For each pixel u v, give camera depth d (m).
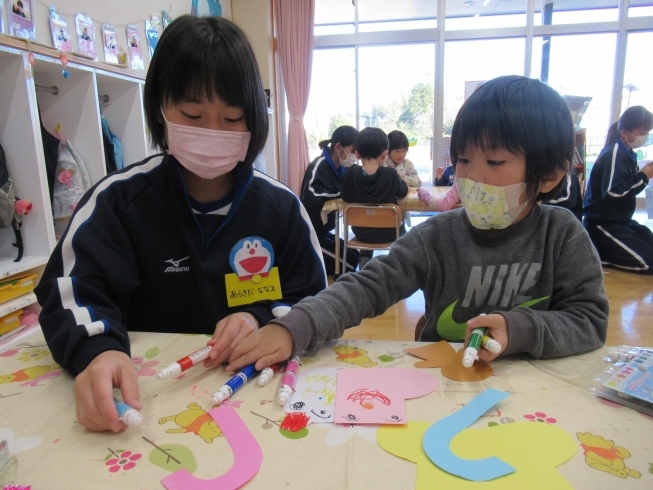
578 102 3.39
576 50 5.11
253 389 0.58
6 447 0.47
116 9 2.79
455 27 5.13
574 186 3.00
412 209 2.59
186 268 0.89
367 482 0.41
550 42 5.09
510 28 5.02
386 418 0.50
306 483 0.41
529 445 0.46
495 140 0.71
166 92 0.73
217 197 0.91
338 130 3.05
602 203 3.23
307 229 0.96
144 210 0.86
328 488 0.40
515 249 0.84
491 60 5.17
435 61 5.19
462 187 0.79
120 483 0.41
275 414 0.52
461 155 0.77
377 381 0.59
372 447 0.46
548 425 0.49
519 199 0.76
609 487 0.40
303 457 0.44
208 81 0.70
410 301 2.60
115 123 2.40
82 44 2.44
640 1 4.98
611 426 0.49
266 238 0.92
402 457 0.44
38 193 1.65
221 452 0.45
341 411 0.52
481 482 0.41
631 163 3.24
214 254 0.89
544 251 0.83
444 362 0.65
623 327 2.17
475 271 0.86
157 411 0.53
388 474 0.42
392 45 5.22
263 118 0.80
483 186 0.75
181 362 0.60
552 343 0.64
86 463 0.44
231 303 0.90
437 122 5.31
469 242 0.87
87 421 0.50
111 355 0.60
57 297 0.69
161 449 0.46
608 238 3.18
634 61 5.12
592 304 0.74
